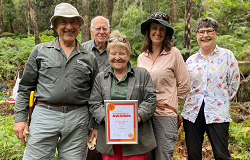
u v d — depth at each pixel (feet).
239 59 21.08
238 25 26.50
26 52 34.73
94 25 10.21
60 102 7.11
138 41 27.63
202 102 8.72
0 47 36.04
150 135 7.16
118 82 7.02
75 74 7.22
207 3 29.14
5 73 31.35
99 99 7.16
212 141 8.55
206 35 8.51
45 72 7.13
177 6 29.01
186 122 9.07
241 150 11.19
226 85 8.66
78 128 7.38
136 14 27.30
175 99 8.33
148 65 8.67
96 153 8.35
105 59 10.43
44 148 7.11
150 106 6.91
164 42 8.57
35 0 48.42
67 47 7.43
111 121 6.59
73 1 42.57
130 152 6.82
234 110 16.62
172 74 8.37
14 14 60.39
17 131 7.26
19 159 10.50
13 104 20.35
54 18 7.26
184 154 11.14
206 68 8.70
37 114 7.22
